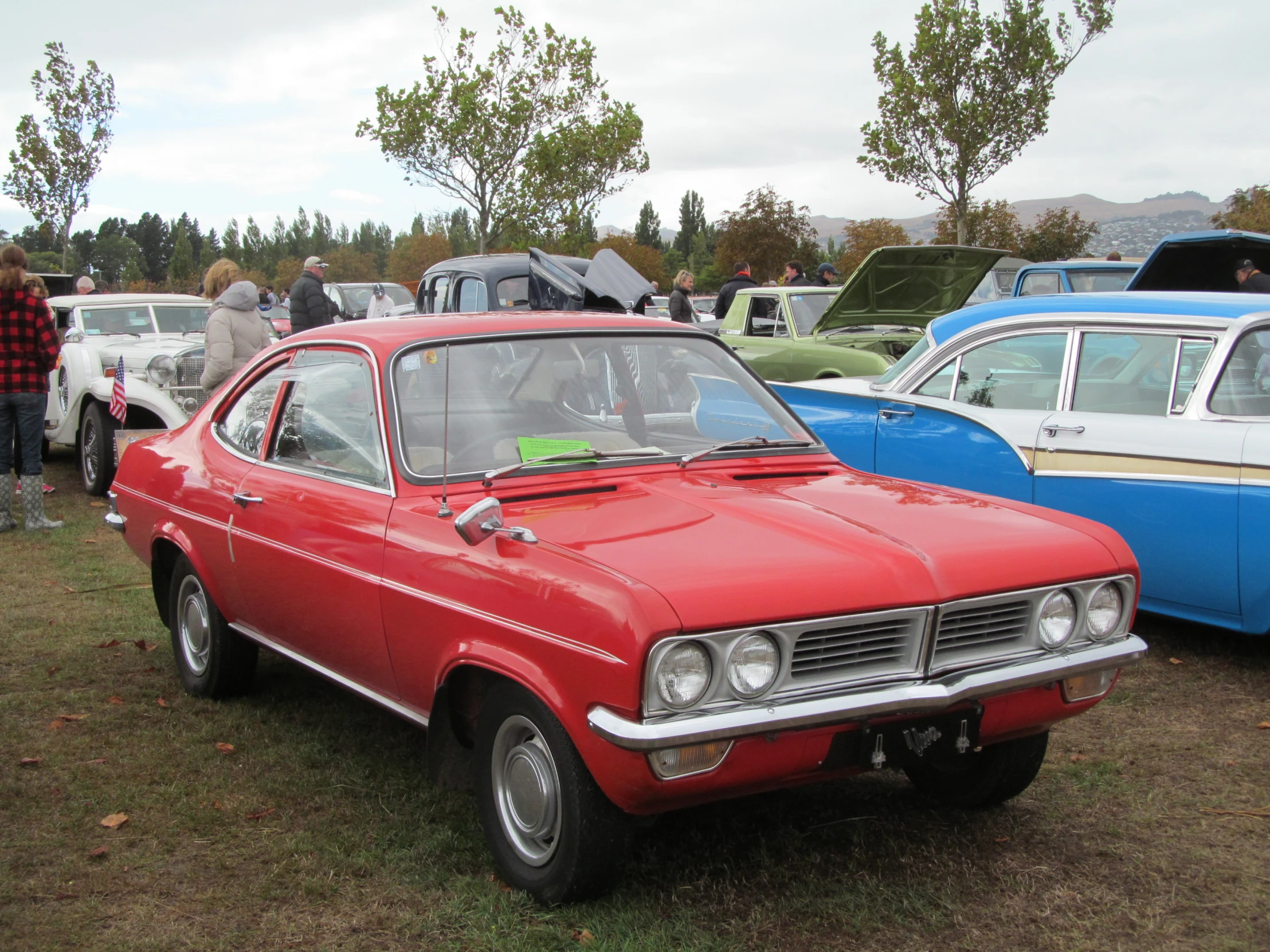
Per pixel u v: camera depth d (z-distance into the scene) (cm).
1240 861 329
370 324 399
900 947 285
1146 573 518
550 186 2270
